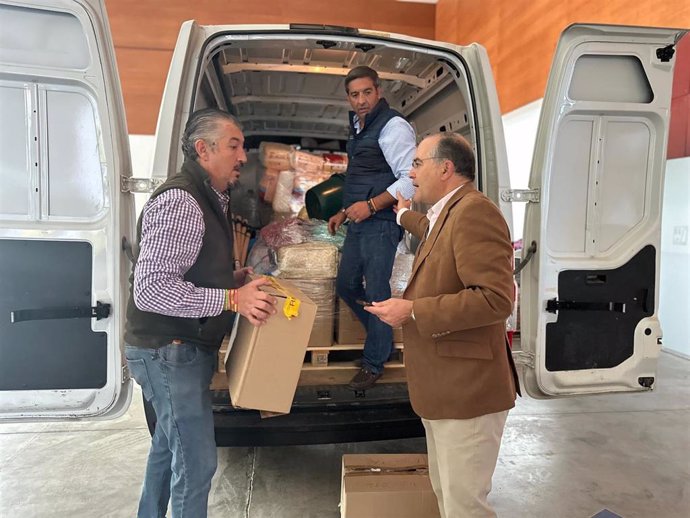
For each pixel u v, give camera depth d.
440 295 1.58
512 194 2.36
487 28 7.09
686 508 2.42
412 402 1.69
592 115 2.29
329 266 2.70
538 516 2.33
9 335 2.03
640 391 2.46
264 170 3.92
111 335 2.08
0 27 1.89
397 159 2.44
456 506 1.61
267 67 3.04
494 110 2.47
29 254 2.02
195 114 1.72
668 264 5.07
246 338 1.72
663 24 4.25
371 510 1.99
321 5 8.01
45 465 2.70
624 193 2.38
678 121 4.89
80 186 2.04
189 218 1.55
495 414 1.61
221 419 2.19
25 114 1.97
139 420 3.27
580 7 5.20
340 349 2.69
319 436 2.24
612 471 2.76
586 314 2.37
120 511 2.30
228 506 2.36
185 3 7.48
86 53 1.95
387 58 2.98
